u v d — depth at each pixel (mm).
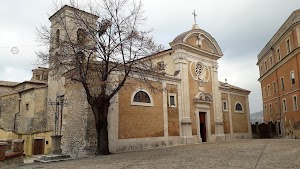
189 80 27672
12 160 13727
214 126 29781
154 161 12445
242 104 35531
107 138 17766
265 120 43250
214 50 31781
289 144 18656
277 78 36156
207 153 15172
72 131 20250
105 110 17766
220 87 31891
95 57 17984
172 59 27922
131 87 21219
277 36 35281
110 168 10703
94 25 18250
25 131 28875
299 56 28750
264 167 9266
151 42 18422
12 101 32188
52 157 15695
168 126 24062
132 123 20781
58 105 24672
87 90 17469
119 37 17828
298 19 28688
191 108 27156
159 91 22188
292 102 31422
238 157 12555
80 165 12320
